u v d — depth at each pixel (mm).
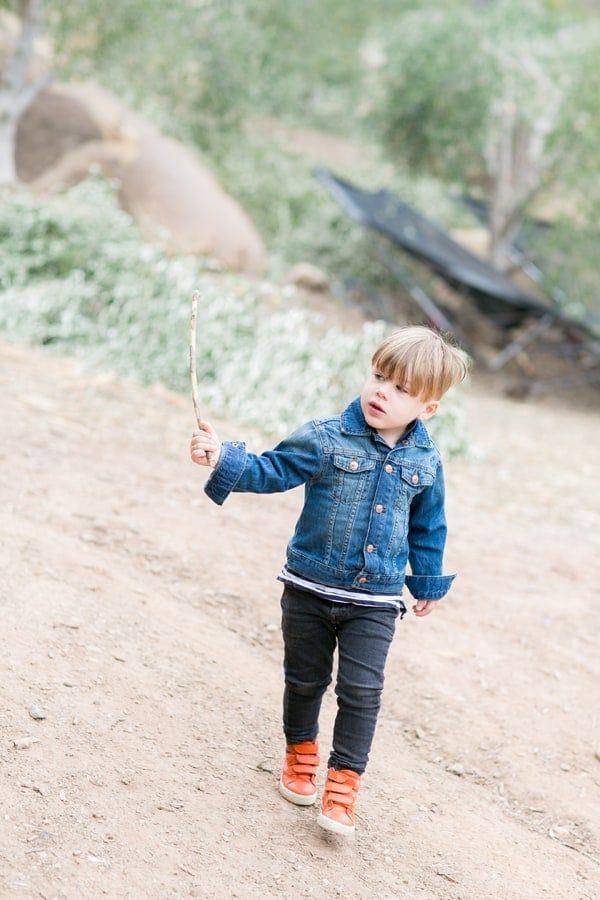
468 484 8062
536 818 3633
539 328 16078
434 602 3125
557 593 5738
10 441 5941
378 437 2941
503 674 4613
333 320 15031
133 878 2625
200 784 3133
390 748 3850
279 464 2879
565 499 8273
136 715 3420
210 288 9664
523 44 17453
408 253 15992
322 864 2914
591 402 15875
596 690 4648
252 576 4906
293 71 21828
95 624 3938
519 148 18781
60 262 10344
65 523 4922
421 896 2902
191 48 16359
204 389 8367
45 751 3064
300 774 3174
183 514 5465
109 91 15094
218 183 17703
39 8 12883
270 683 3990
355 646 2939
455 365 2898
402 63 17969
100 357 8711
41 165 13836
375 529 2918
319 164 21938
